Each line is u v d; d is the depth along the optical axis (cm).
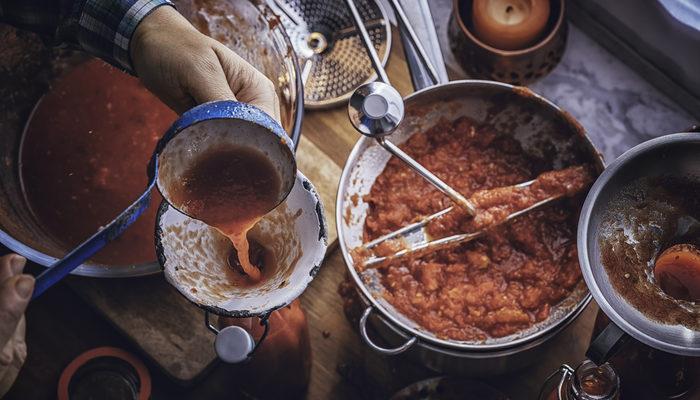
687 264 97
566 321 101
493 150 116
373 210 114
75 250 76
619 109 127
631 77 128
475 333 108
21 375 116
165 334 115
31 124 121
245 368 109
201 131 80
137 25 97
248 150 82
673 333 87
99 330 118
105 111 120
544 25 121
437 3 132
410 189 114
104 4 97
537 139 113
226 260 89
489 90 109
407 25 108
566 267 109
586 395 96
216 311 82
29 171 119
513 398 114
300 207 86
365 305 113
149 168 77
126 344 118
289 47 110
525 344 102
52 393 116
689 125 125
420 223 109
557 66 129
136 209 75
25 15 102
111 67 122
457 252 111
